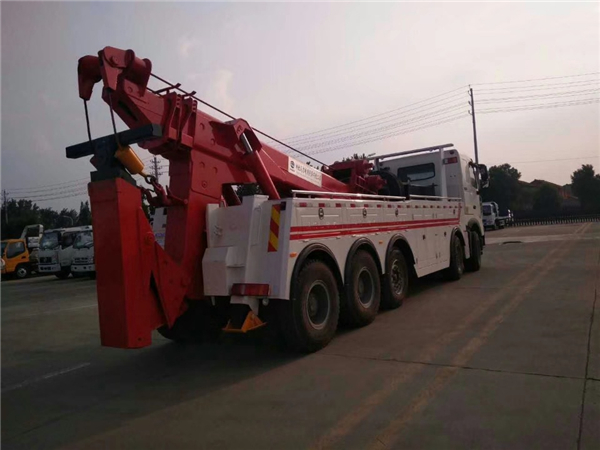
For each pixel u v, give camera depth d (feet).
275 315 18.95
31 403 16.71
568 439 11.11
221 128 20.06
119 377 19.07
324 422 13.00
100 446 12.76
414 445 11.33
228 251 18.57
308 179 25.09
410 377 15.85
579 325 20.68
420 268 29.99
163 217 22.76
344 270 22.21
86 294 49.80
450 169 38.29
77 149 17.99
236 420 13.62
